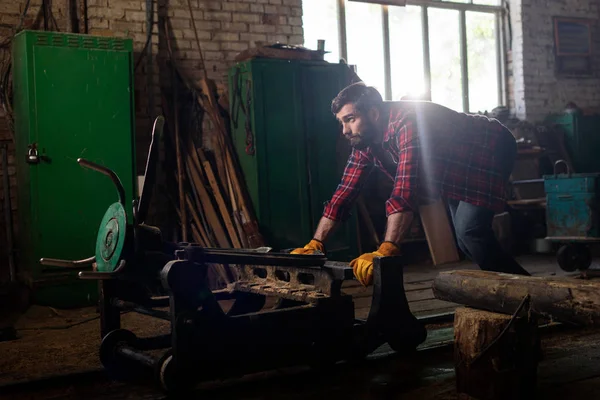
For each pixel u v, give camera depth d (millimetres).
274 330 2707
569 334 3643
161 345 3096
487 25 8844
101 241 2752
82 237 5262
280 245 6207
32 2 5789
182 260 2523
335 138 6504
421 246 7688
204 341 2549
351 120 3074
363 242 7211
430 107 3260
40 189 5117
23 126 5227
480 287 2600
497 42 8914
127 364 2963
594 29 9312
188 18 6582
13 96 5598
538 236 8047
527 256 7703
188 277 2520
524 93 8773
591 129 8812
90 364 3352
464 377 2555
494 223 7617
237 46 6812
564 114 8750
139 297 3102
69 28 5867
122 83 5422
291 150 6270
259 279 3240
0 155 5656
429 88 8219
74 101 5234
